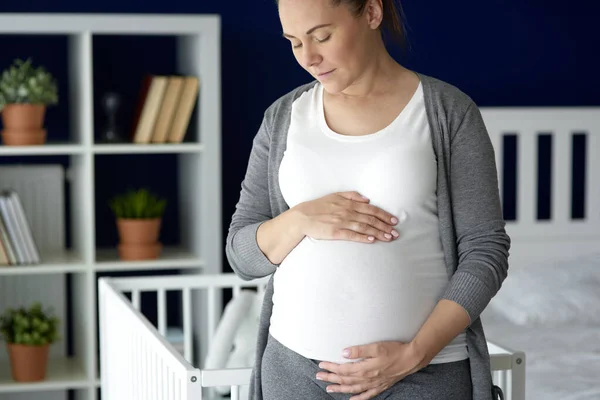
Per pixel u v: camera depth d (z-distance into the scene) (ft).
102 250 12.00
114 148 10.94
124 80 12.11
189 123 11.88
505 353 6.07
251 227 5.14
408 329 4.77
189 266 11.28
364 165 4.81
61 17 10.57
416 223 4.79
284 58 12.55
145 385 6.57
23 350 10.85
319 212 4.80
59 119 11.94
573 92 13.38
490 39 13.09
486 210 4.82
